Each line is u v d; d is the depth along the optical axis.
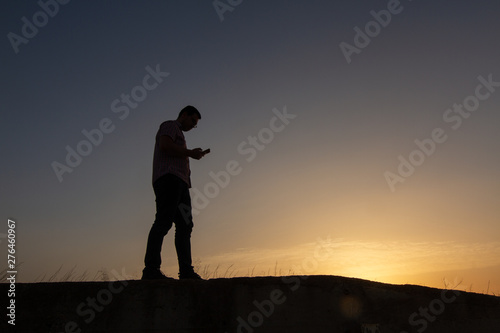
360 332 3.70
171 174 4.45
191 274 4.47
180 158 4.61
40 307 3.61
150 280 3.76
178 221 4.62
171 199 4.40
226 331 3.65
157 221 4.32
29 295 3.64
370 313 3.78
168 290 3.73
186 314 3.67
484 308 3.91
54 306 3.62
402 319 3.79
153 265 4.14
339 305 3.78
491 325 3.86
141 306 3.67
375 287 3.88
